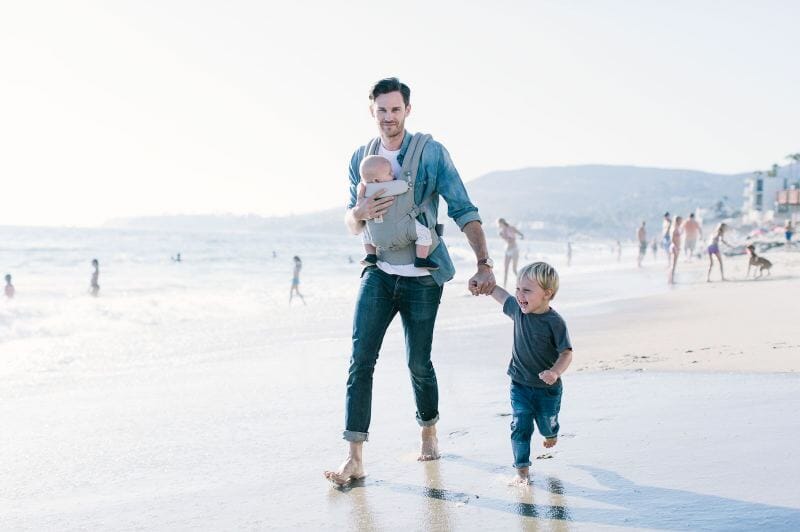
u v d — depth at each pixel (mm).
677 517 2873
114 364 9047
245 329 13609
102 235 139250
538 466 3727
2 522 3357
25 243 90250
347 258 70875
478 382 6598
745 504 2943
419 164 3893
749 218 133875
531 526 2908
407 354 4055
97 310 18938
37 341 11961
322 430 4977
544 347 3549
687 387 5562
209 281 35906
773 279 20203
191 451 4539
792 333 8383
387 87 3879
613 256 71312
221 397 6414
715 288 17750
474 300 17719
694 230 34500
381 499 3396
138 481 3943
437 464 3934
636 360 7215
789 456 3537
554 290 3545
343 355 9133
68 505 3576
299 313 17938
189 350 10367
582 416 4758
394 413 5379
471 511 3141
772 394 5062
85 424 5445
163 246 87562
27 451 4648
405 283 3963
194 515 3330
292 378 7391
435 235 3977
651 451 3816
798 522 2717
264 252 81500
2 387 7320
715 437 3980
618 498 3148
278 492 3609
